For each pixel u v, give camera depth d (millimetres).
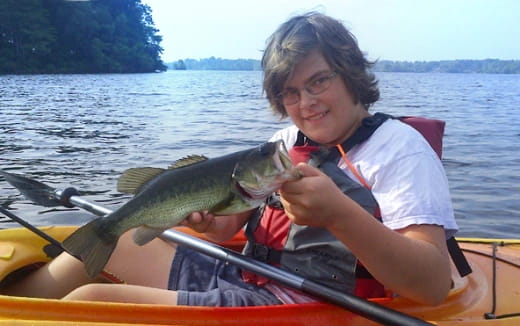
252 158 829
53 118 7109
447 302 1057
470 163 3711
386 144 983
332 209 804
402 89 15258
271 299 1041
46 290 1192
